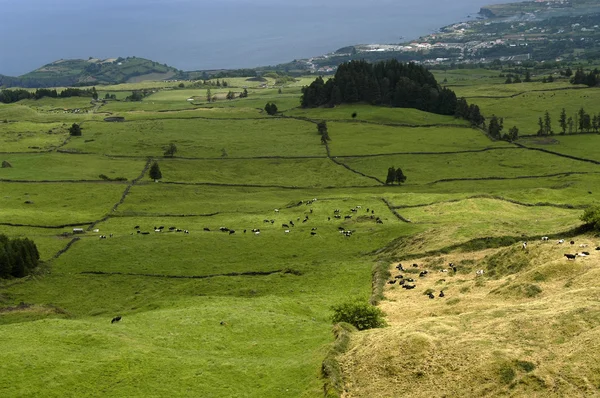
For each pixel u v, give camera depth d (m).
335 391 48.94
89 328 67.06
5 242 113.19
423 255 98.56
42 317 87.31
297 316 75.50
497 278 79.25
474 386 45.66
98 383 54.06
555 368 44.88
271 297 85.31
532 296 64.88
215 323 70.56
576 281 65.12
